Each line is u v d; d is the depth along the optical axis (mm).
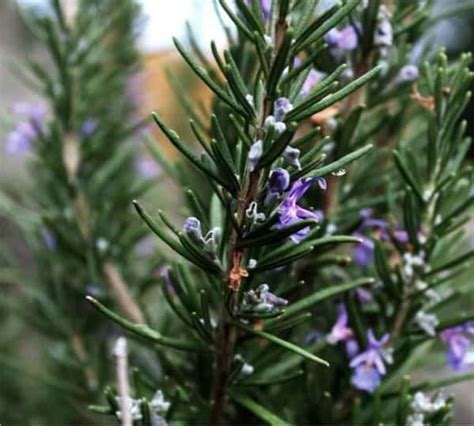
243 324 389
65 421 643
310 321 469
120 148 574
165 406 410
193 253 378
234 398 415
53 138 537
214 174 370
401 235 448
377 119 489
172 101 837
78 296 564
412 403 418
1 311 710
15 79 946
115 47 583
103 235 545
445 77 435
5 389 680
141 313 529
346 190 471
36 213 578
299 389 451
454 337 444
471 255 428
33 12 553
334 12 371
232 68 366
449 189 434
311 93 365
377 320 457
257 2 372
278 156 358
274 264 379
